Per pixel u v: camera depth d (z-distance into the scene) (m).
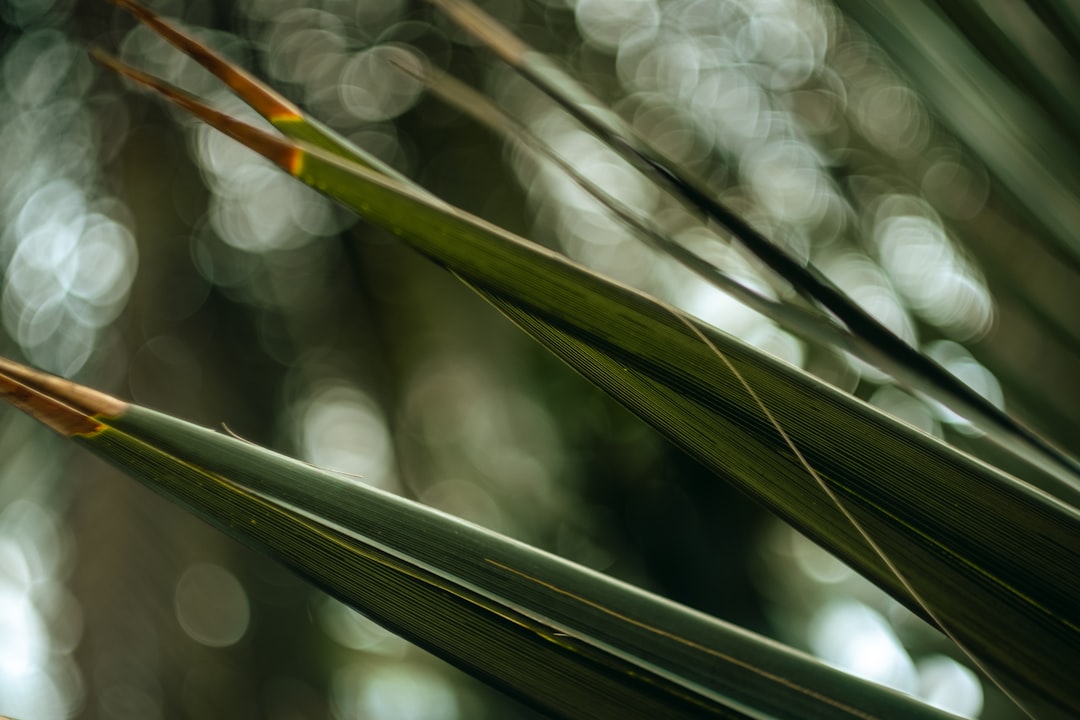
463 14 1.10
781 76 3.38
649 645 1.03
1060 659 1.03
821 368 2.83
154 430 1.03
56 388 1.02
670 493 4.12
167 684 3.10
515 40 1.10
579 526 4.10
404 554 1.04
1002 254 1.48
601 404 4.16
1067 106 1.26
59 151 3.73
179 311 3.66
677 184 1.09
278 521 1.04
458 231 1.00
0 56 3.77
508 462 4.12
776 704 1.02
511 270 1.01
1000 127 1.28
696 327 1.01
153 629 3.14
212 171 3.90
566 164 1.11
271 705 3.39
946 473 1.01
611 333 1.02
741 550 4.04
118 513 3.24
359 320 4.04
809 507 1.05
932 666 3.34
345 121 3.96
